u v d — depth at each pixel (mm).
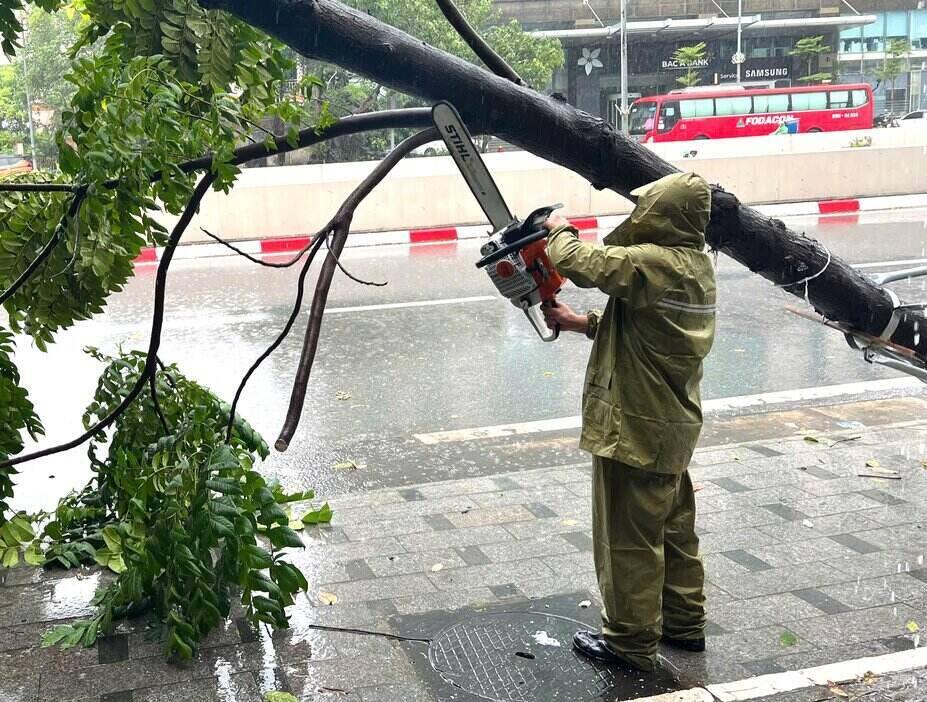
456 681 3379
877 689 3287
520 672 3428
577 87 35594
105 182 2783
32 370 8555
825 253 3621
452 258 14828
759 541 4617
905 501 5098
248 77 3154
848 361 8461
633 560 3311
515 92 3133
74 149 2908
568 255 3043
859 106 31828
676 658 3521
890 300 3721
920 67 40500
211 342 9531
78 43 3260
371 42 2934
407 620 3879
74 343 9539
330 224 2799
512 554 4547
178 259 15547
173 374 4320
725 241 3520
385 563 4473
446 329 10000
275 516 3609
